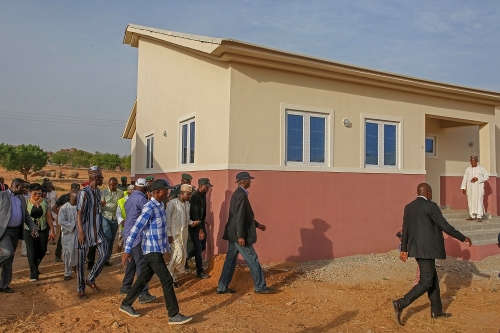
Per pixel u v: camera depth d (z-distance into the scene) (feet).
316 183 31.30
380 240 34.12
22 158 162.61
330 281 26.37
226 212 28.14
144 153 48.73
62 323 18.95
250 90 29.04
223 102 29.04
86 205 22.74
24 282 25.99
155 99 44.73
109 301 22.06
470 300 23.56
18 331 18.01
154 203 19.31
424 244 19.52
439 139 45.29
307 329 18.70
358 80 33.01
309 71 30.66
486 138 42.55
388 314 20.81
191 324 18.92
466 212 42.32
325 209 31.60
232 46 26.37
